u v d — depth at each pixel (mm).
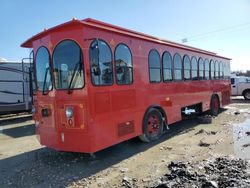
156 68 8727
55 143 6656
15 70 15922
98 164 6566
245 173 5023
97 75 6262
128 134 7316
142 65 8008
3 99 15625
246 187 4402
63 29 6328
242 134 8883
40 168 6531
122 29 7445
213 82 13727
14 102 15945
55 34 6504
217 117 13008
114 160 6797
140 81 7879
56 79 6520
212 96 13492
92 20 6551
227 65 16156
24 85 16188
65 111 6375
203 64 12555
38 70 7184
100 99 6379
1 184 5684
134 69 7652
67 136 6395
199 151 7141
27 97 16297
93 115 6148
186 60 10844
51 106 6691
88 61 6121
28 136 10750
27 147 8820
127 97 7305
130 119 7414
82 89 6113
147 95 8180
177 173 5262
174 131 9945
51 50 6621
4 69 15625
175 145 7926
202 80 12344
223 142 7930
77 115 6207
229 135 8836
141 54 8000
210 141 8094
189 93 10984
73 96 6246
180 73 10312
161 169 5934
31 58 7523
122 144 8234
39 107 7191
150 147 7820
